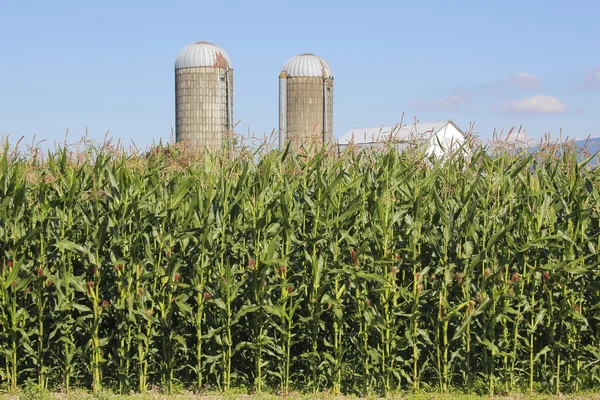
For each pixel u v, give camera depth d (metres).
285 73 39.47
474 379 9.65
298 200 10.05
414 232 9.45
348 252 9.75
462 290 9.50
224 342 9.44
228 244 9.84
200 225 9.57
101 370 9.55
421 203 9.30
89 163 10.32
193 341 9.99
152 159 11.93
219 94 37.44
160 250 9.54
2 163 9.45
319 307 9.41
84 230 10.15
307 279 9.70
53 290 9.81
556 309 9.62
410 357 9.89
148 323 9.39
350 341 9.70
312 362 9.48
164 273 9.56
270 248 9.09
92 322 9.58
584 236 9.50
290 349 10.07
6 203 9.20
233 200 9.63
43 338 9.73
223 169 9.94
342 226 9.55
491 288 9.59
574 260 9.17
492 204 9.77
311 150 10.81
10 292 9.46
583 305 9.98
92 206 9.62
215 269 9.49
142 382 9.51
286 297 9.27
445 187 9.65
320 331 9.89
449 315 9.22
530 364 9.45
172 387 9.52
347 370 9.73
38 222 9.82
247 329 9.76
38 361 9.41
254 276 9.26
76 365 9.81
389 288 9.28
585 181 9.83
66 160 10.30
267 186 9.75
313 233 9.57
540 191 9.18
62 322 9.45
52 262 9.82
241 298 9.75
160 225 9.60
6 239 9.29
